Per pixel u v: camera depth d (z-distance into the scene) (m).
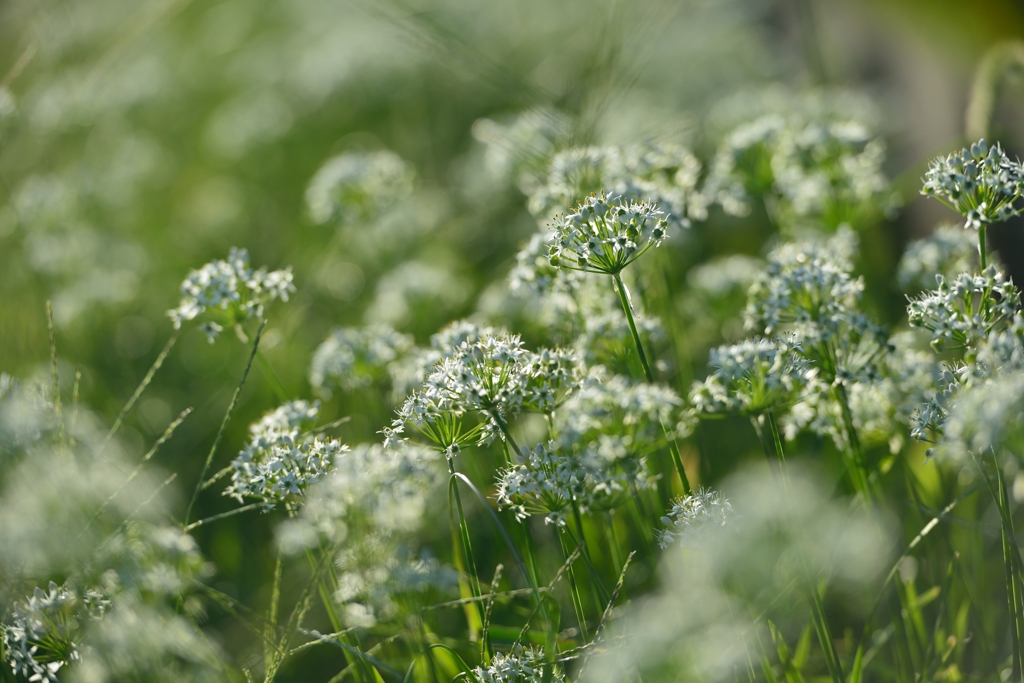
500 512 4.55
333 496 3.74
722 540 3.04
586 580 4.30
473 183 8.56
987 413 2.62
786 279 3.75
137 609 3.17
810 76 8.27
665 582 3.48
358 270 8.33
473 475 4.76
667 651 2.99
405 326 6.50
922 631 3.79
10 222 7.40
